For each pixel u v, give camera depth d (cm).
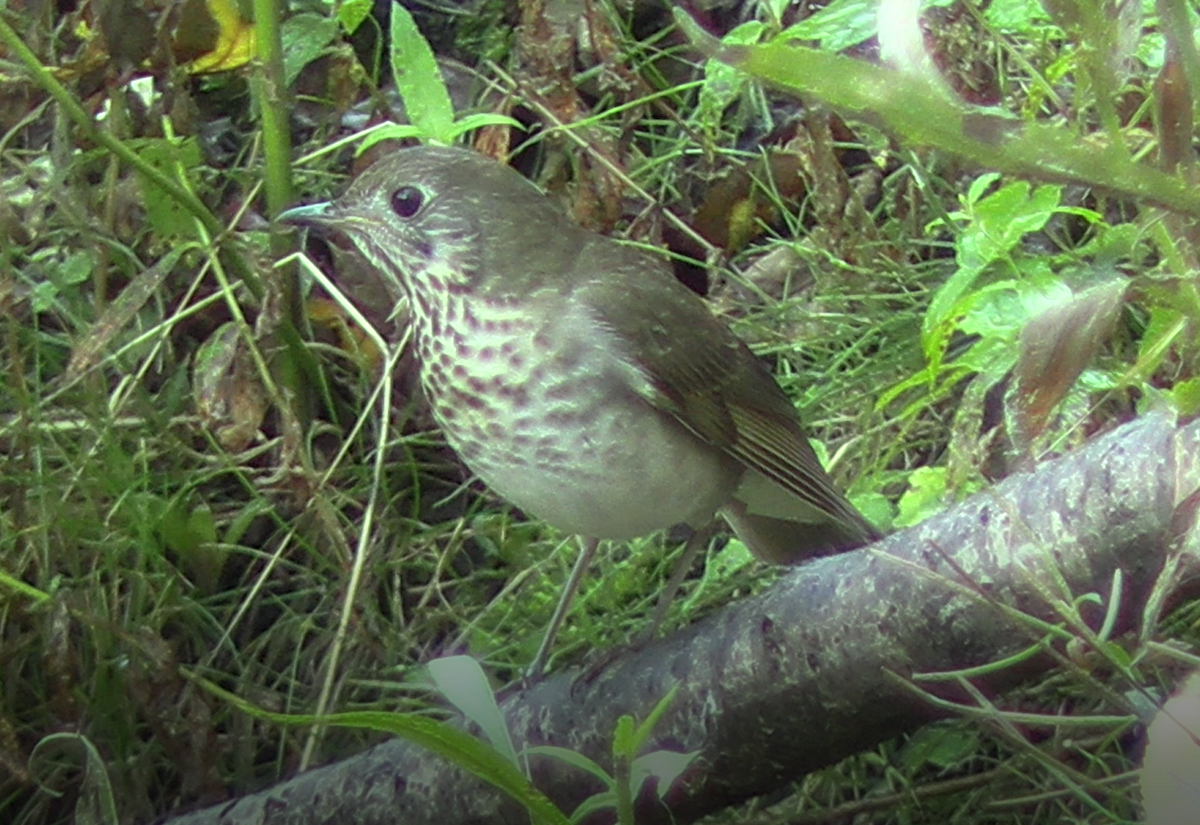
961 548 530
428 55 716
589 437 608
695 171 918
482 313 613
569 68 817
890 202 862
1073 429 620
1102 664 591
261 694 752
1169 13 365
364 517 777
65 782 748
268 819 625
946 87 341
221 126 910
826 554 698
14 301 789
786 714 570
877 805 676
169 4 725
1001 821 693
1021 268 571
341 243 859
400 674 781
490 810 591
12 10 799
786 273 905
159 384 849
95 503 764
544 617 790
